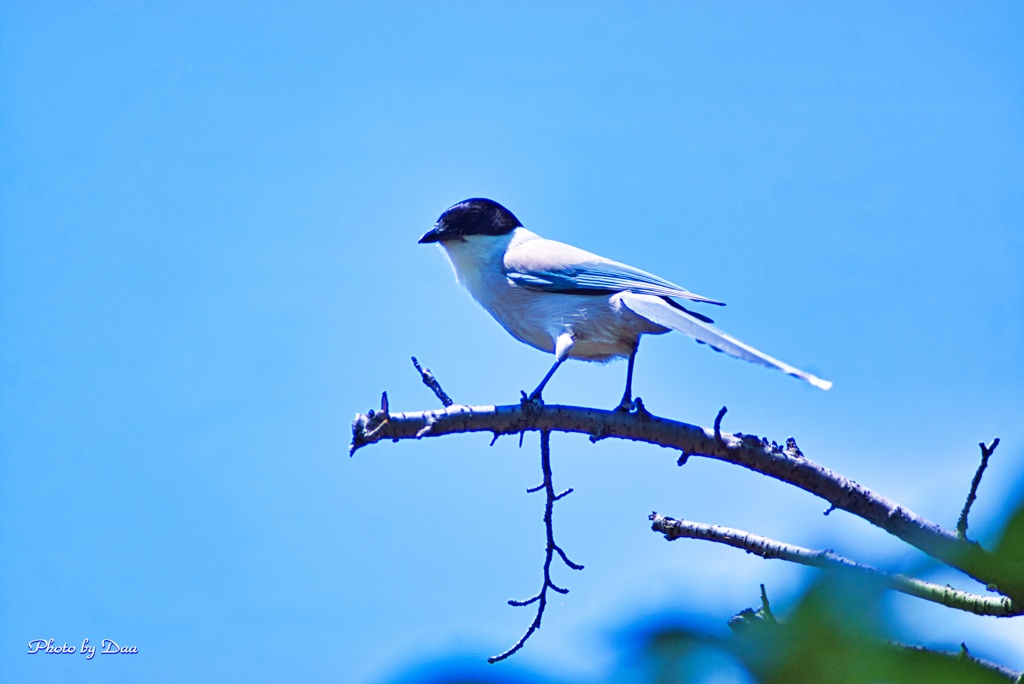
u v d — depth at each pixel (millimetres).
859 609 5152
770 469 9039
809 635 5035
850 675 5043
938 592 7223
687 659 5055
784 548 8602
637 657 5105
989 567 6844
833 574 5207
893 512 8188
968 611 7086
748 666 5051
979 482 7086
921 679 5113
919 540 7820
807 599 5137
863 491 8508
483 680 5223
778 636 5035
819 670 5027
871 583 5246
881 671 5047
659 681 5023
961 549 7070
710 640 5098
